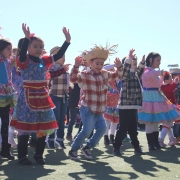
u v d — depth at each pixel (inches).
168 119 247.4
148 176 164.9
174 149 252.5
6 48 194.1
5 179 153.0
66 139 303.0
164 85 281.4
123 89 227.9
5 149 198.4
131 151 243.0
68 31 192.7
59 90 247.9
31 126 179.6
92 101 204.4
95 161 201.3
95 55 203.6
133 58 225.0
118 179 157.5
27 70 181.0
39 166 181.9
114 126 278.8
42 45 184.7
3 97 192.1
